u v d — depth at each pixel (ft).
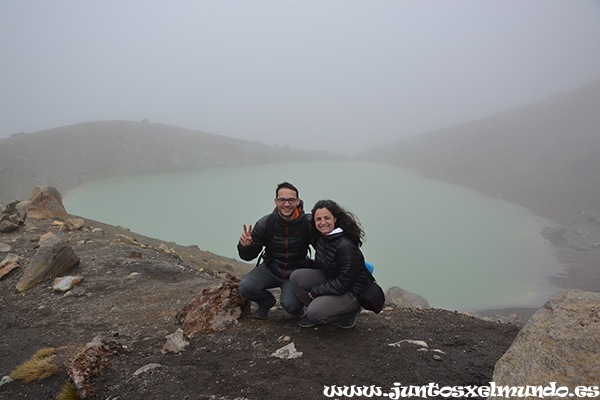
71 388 10.48
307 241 13.61
